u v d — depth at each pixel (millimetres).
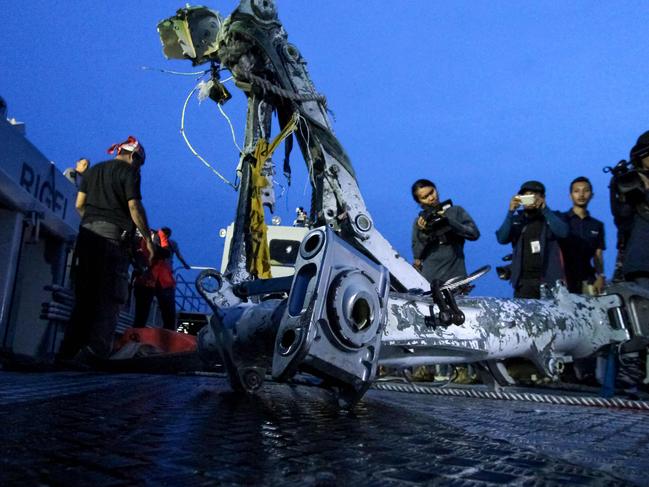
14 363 3775
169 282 7293
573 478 960
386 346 2373
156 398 2057
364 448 1164
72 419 1375
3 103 4836
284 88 3949
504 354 2775
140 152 4684
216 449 1063
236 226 3762
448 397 3107
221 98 4355
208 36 4281
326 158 3877
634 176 3920
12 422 1286
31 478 779
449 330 2545
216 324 2230
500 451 1214
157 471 858
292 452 1072
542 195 5102
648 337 3166
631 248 4039
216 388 2656
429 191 5219
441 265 4832
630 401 2693
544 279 5203
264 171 4199
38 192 5559
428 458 1083
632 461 1154
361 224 3791
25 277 6160
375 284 1807
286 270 8375
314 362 1665
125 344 4680
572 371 4590
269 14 4000
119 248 4398
